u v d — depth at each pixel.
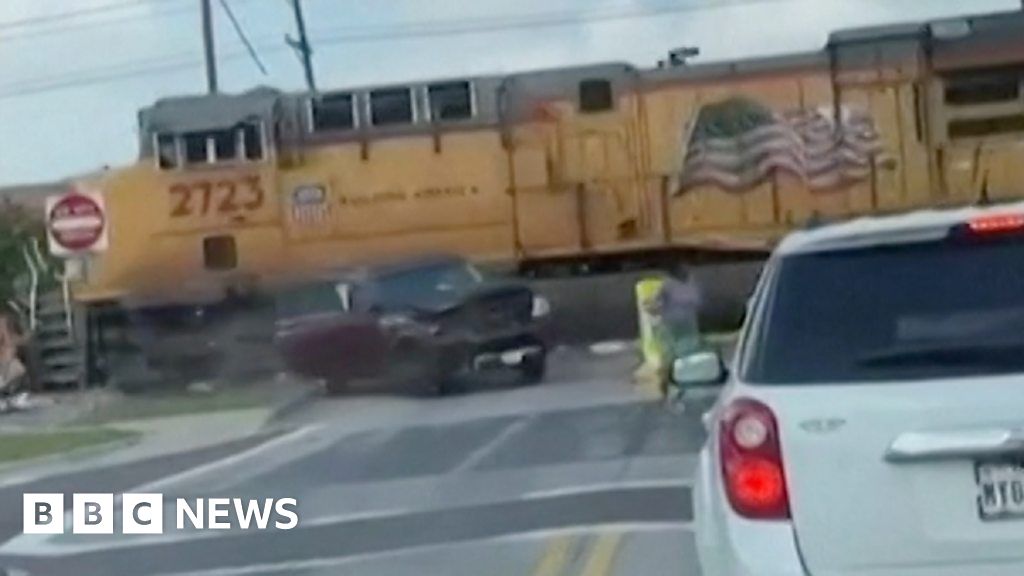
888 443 7.89
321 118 41.97
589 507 18.09
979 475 7.85
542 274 41.09
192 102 42.28
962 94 40.41
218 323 41.56
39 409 41.72
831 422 7.97
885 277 8.33
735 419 8.21
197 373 41.81
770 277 8.62
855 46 40.69
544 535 16.72
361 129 41.84
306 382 37.66
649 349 30.30
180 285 41.91
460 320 35.50
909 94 40.59
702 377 10.86
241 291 41.50
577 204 41.16
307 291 40.81
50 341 45.72
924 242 8.36
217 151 42.06
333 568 16.03
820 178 40.75
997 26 40.25
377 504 19.91
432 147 41.56
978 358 7.99
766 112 41.06
